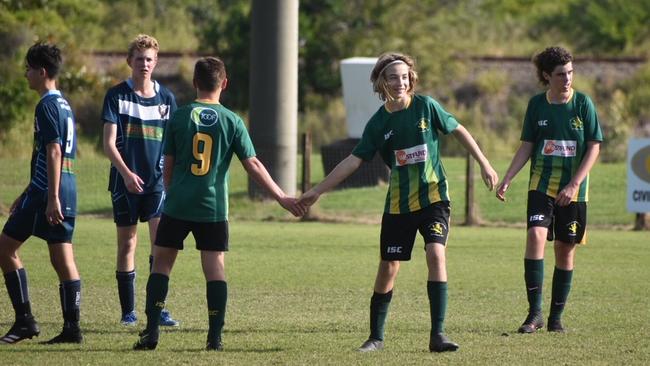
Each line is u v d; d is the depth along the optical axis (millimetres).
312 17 120312
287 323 29016
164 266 24484
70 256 25328
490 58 120812
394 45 116188
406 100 24594
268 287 36250
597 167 79312
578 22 134375
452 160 85875
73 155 25250
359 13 119750
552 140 28219
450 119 24609
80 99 104375
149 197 28734
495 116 108375
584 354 24266
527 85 114000
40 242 47594
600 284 37875
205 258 24531
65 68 105938
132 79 28797
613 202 67250
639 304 33188
